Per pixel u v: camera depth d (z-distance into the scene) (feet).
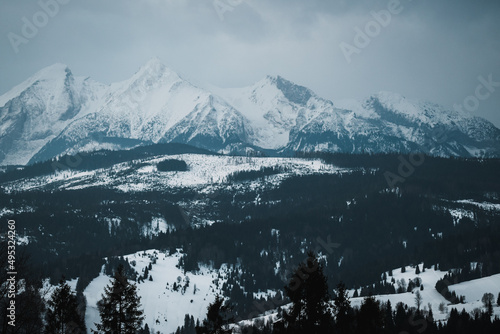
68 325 264.93
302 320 279.69
